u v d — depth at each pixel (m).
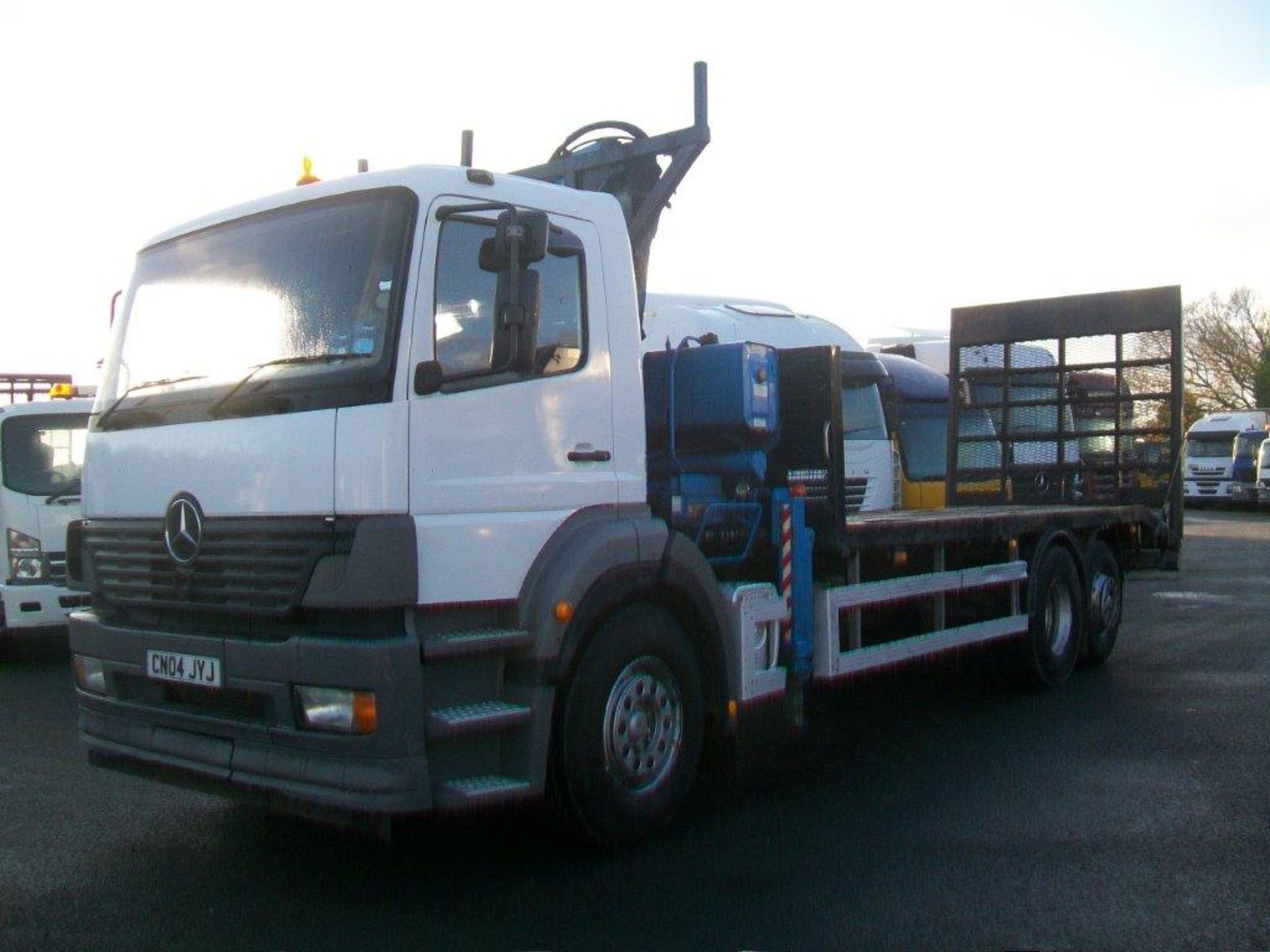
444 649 4.76
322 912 4.84
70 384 11.16
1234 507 39.62
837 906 4.83
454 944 4.52
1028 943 4.45
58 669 10.67
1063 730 7.79
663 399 6.64
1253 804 6.11
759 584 6.34
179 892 5.07
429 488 4.81
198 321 5.42
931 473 15.71
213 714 5.07
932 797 6.33
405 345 4.78
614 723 5.42
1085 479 11.22
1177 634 11.73
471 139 7.41
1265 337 67.75
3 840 5.76
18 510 10.42
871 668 7.09
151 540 5.29
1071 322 11.24
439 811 4.77
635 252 7.34
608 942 4.52
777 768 6.96
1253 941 4.46
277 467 4.86
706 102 7.09
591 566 5.22
